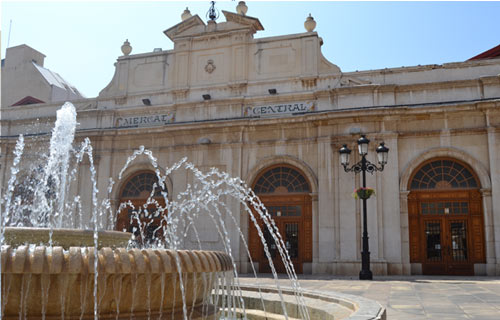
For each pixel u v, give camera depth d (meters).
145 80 24.16
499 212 17.64
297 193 20.41
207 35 23.23
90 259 4.55
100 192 23.06
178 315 5.34
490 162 18.02
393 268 18.31
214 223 20.88
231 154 21.25
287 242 20.19
